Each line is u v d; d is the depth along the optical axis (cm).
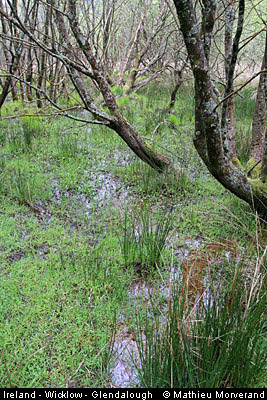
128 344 225
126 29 921
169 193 418
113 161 506
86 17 562
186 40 257
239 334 192
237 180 335
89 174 458
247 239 329
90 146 559
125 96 802
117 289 264
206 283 273
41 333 228
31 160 491
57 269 283
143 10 888
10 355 211
